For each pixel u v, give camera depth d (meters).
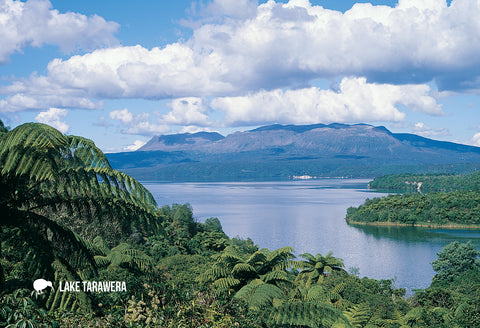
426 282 73.25
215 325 7.71
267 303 11.88
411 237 122.50
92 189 8.73
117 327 6.81
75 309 7.80
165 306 7.83
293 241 116.62
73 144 8.34
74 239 8.59
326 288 29.12
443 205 156.75
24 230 7.89
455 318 22.19
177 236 64.06
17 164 7.31
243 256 18.12
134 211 9.35
